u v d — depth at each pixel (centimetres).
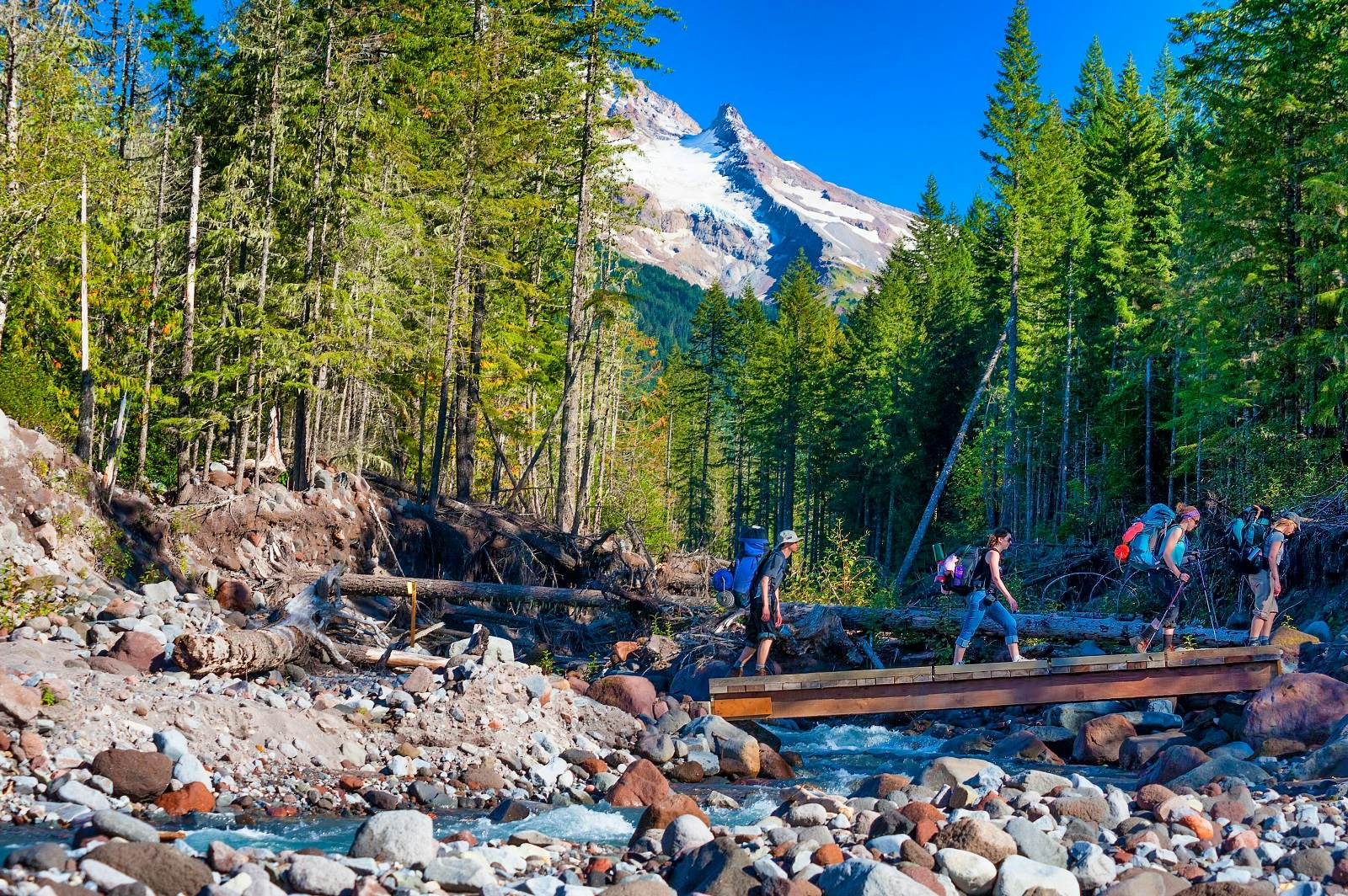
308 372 2383
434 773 948
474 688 1123
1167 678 1156
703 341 7288
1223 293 2353
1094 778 991
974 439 5028
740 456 7219
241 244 2572
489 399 3328
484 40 2714
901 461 5081
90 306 2073
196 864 512
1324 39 2200
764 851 629
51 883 459
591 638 2006
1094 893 563
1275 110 2288
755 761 1075
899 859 594
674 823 673
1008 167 4150
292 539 2088
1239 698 1148
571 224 3325
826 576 2220
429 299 2772
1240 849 604
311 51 2569
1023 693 1158
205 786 776
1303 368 2206
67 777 743
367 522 2269
